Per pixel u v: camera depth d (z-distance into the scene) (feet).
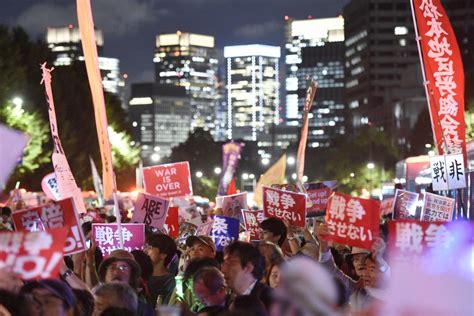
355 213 40.40
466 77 313.32
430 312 23.57
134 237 53.01
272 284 38.50
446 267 24.11
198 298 33.24
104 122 54.49
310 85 86.33
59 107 274.16
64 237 25.48
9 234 25.46
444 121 69.87
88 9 53.62
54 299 26.84
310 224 78.07
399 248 30.42
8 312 25.99
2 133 32.07
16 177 231.09
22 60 268.00
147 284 43.27
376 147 560.20
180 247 64.34
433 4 69.87
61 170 57.47
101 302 28.81
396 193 66.08
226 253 33.91
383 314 24.21
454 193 80.64
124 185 376.27
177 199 102.89
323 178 649.61
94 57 54.03
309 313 20.16
